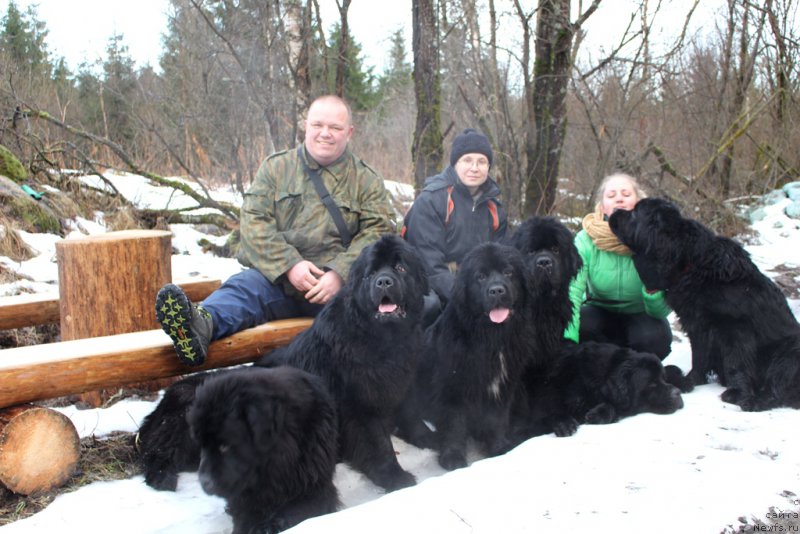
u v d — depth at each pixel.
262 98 10.34
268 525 2.87
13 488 3.18
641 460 3.05
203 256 8.54
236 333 4.22
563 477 2.88
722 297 4.10
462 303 3.84
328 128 4.52
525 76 8.55
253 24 10.09
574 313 4.62
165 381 4.71
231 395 2.86
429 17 7.83
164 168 12.70
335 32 15.55
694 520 2.44
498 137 9.11
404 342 3.58
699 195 11.66
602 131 10.34
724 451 3.16
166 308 3.53
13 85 10.68
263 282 4.46
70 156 9.77
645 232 4.37
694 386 4.50
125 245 4.41
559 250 4.21
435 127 8.05
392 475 3.43
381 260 3.53
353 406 3.54
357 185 4.78
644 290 4.90
